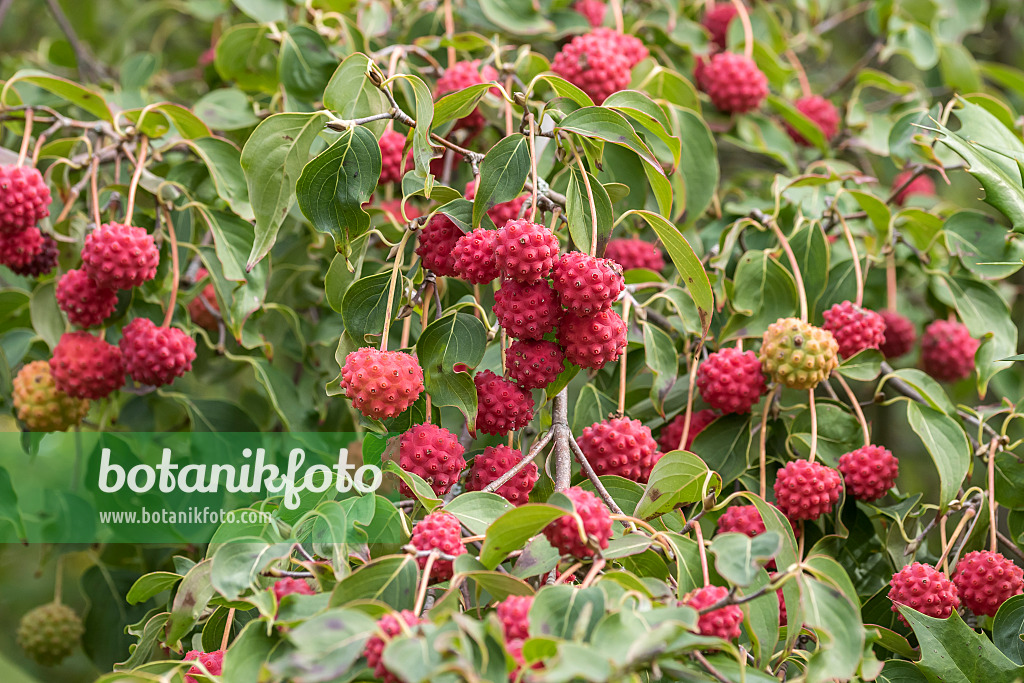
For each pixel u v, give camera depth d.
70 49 1.50
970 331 1.32
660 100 1.33
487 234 1.23
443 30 1.40
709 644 1.17
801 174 1.42
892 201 1.38
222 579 1.20
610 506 1.24
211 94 1.37
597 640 1.17
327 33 1.37
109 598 1.39
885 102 1.48
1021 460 1.29
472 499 1.23
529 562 1.21
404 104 1.36
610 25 1.41
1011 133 1.29
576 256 1.22
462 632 1.16
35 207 1.28
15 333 1.38
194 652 1.22
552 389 1.25
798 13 1.56
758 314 1.31
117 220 1.34
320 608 1.20
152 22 1.81
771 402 1.31
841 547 1.30
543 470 1.26
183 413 1.40
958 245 1.32
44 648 1.41
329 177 1.25
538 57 1.33
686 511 1.31
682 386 1.33
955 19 1.47
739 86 1.38
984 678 1.24
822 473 1.27
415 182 1.26
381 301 1.26
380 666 1.17
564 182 1.30
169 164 1.36
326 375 1.38
